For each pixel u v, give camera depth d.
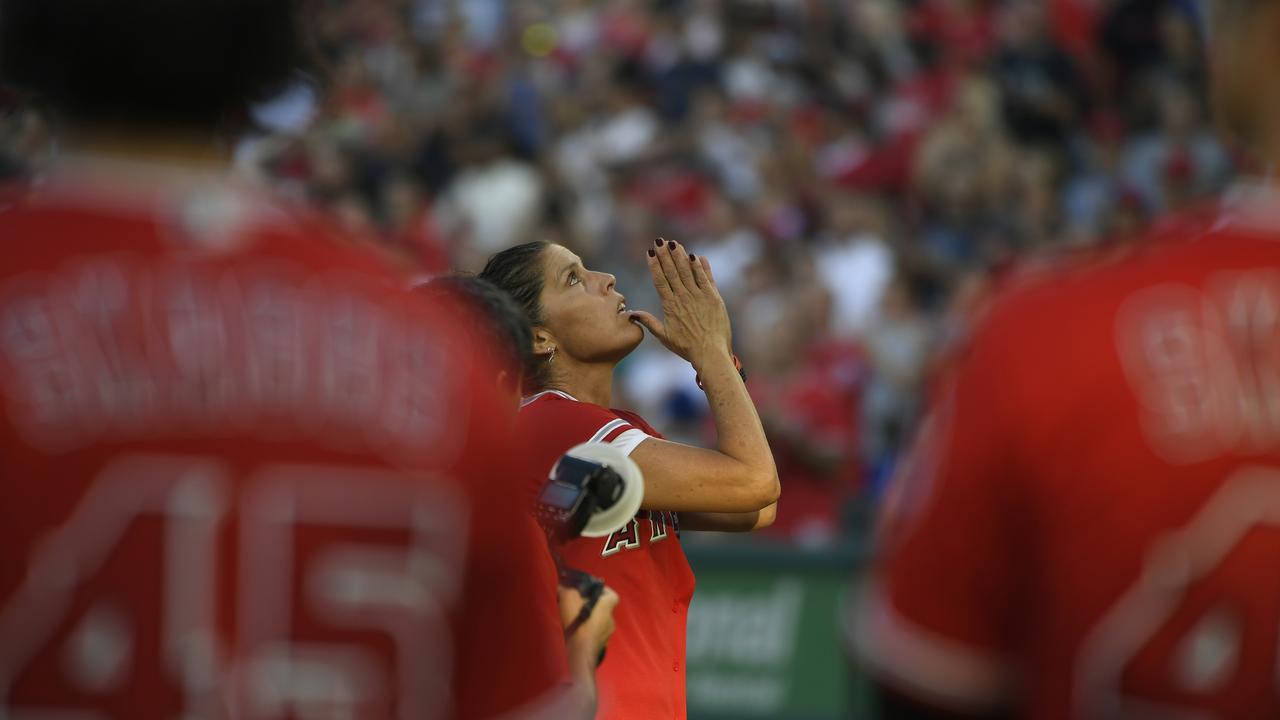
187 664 4.82
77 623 4.76
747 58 41.06
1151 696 5.12
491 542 5.27
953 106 38.81
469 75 41.03
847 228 34.91
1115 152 39.59
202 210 5.18
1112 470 5.18
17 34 5.25
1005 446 5.30
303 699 4.91
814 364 29.72
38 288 4.91
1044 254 33.88
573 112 40.00
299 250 5.25
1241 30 5.67
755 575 22.23
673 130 39.03
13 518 4.74
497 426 5.41
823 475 25.25
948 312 30.64
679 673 11.03
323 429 5.03
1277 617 5.10
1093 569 5.18
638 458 10.56
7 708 4.72
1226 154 36.59
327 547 4.98
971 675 5.38
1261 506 5.14
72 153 5.32
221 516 4.89
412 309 5.38
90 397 4.84
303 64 5.59
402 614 5.04
